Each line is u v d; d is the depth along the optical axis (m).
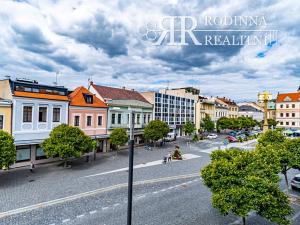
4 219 12.56
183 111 54.94
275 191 9.67
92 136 30.92
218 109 73.31
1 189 17.20
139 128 39.91
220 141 48.03
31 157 24.91
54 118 26.94
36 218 12.77
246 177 9.67
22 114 23.80
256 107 100.38
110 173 22.20
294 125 69.75
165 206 14.69
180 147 39.59
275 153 12.62
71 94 30.95
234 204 9.44
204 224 12.29
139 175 21.72
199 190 17.88
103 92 36.72
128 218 7.46
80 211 13.78
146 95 45.75
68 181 19.48
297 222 12.43
